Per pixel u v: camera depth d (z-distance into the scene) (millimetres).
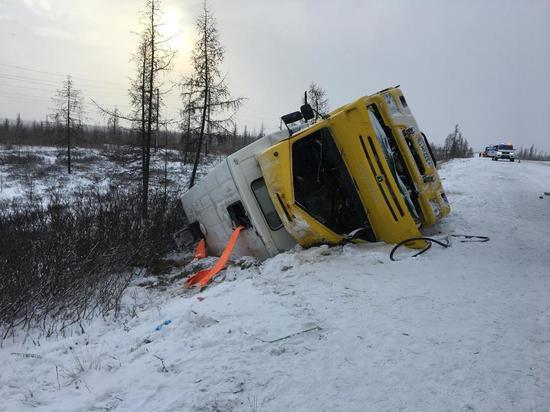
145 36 20688
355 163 7281
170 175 23219
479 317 4492
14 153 55562
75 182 37688
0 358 5367
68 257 8289
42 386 4395
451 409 3068
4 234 9828
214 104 22219
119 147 25625
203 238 9875
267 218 8242
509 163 40125
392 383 3445
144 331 5480
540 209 11242
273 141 8453
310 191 8203
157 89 21203
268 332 4523
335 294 5426
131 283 8828
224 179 8445
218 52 22328
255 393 3482
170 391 3699
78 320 6480
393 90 8227
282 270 6922
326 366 3775
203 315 5137
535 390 3211
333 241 7492
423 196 8008
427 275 5922
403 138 7855
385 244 7320
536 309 4648
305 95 8781
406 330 4297
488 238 7867
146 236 10648
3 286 7062
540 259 6609
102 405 3701
